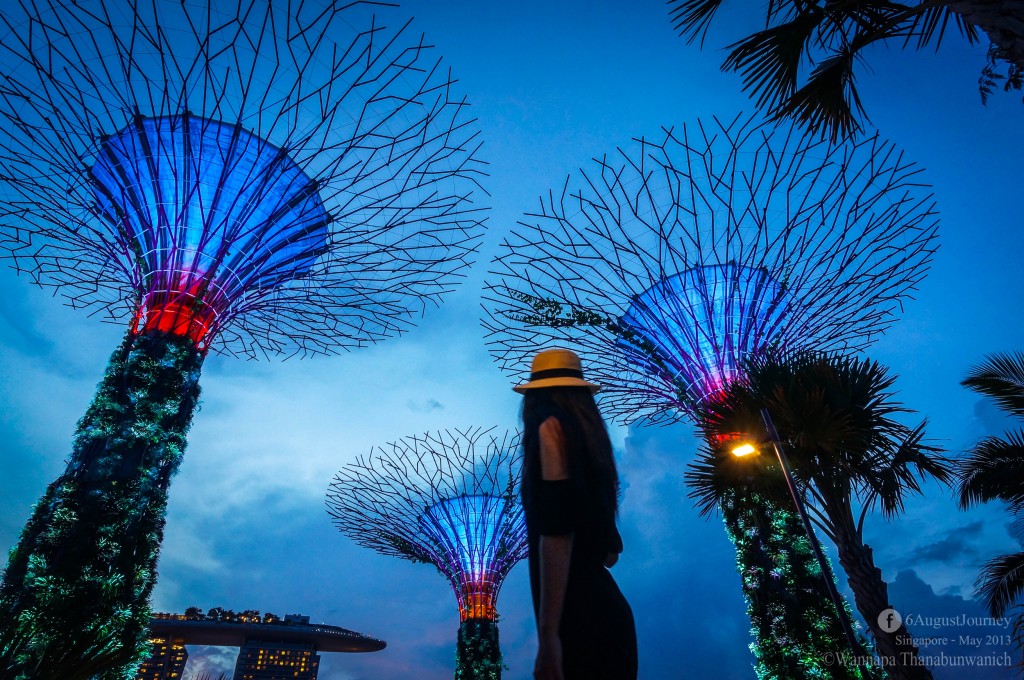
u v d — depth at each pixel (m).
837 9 5.95
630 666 1.32
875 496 7.56
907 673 6.45
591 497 1.37
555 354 1.64
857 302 10.24
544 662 1.19
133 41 7.72
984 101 5.88
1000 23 3.90
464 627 18.66
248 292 10.58
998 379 12.95
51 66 7.88
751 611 9.16
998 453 12.97
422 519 19.70
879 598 6.88
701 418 9.14
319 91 8.39
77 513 7.68
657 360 11.12
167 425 8.84
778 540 9.12
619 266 10.88
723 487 8.80
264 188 10.24
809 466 7.68
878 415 7.64
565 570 1.24
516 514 19.55
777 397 7.72
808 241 10.10
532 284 11.21
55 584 7.02
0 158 8.45
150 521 8.19
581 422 1.47
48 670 3.45
